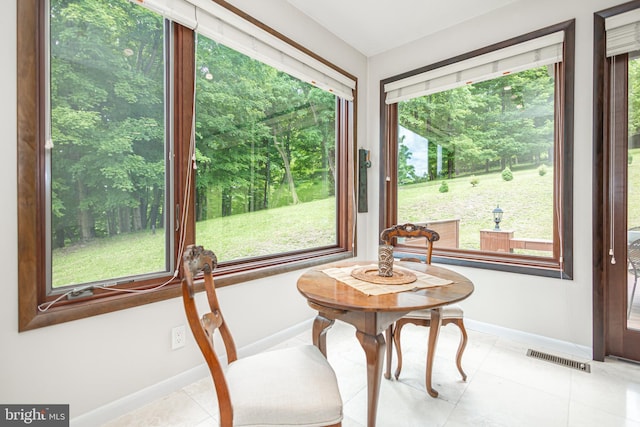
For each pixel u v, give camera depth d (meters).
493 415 1.46
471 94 2.56
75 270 1.39
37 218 1.26
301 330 2.40
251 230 2.18
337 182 2.95
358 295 1.21
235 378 1.05
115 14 1.49
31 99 1.21
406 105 2.94
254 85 2.16
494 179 2.47
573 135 2.01
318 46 2.50
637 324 1.91
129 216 1.55
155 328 1.58
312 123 2.67
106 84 1.46
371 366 1.16
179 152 1.71
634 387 1.67
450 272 1.63
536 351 2.09
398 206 3.03
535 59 2.15
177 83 1.70
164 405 1.54
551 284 2.11
